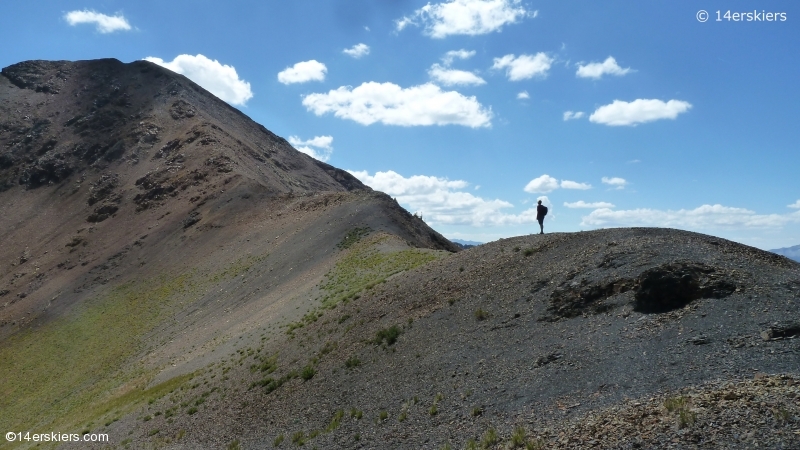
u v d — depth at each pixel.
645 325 15.56
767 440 8.70
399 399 17.67
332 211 73.94
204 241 85.38
